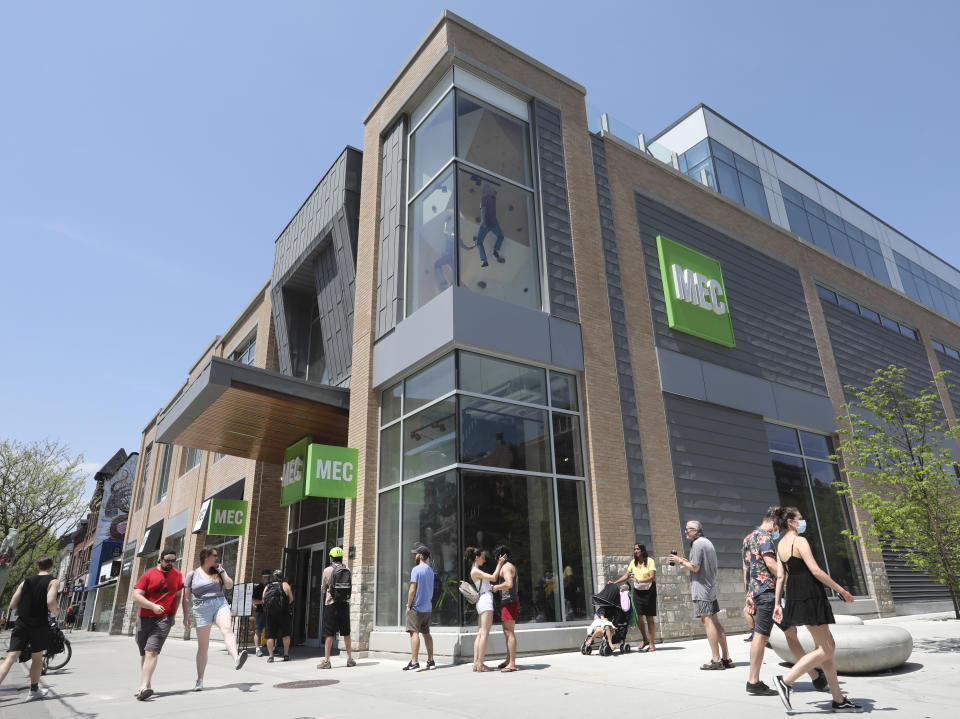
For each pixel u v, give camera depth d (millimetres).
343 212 16328
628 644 10227
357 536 12203
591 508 11914
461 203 12523
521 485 11125
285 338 20141
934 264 30078
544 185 13938
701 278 16297
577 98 15695
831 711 4887
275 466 19250
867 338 21516
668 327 15039
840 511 16891
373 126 16234
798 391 17469
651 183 16797
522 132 14359
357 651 11445
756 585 5938
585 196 14672
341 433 15773
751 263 18453
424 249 13148
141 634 7453
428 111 14234
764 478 15227
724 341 16000
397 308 13203
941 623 13180
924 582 18078
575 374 12891
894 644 6688
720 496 14039
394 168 14758
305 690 7375
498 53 14461
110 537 51094
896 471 9820
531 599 10500
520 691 6551
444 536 10398
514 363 12000
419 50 14781
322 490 12109
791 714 4828
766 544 5910
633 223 15664
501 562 8625
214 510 18062
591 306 13539
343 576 10219
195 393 13219
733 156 21891
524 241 13289
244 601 13227
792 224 22781
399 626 10992
